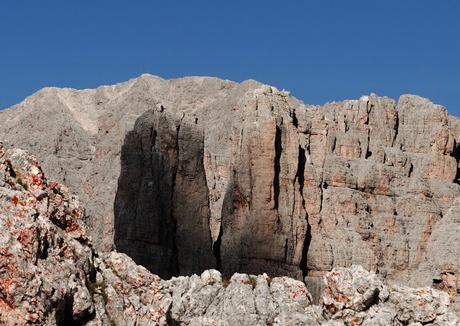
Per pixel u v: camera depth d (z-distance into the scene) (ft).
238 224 423.64
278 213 424.87
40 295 220.23
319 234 439.63
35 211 230.89
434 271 417.08
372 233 451.12
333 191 458.09
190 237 422.82
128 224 416.05
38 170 244.83
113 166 482.28
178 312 264.93
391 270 449.48
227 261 420.36
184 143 430.61
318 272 430.20
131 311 256.93
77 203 255.09
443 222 437.58
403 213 469.16
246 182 424.46
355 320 258.78
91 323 236.02
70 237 244.83
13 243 221.05
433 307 261.85
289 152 435.53
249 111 433.07
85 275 246.06
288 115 441.27
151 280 266.77
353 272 263.08
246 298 264.93
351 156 478.18
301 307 264.11
